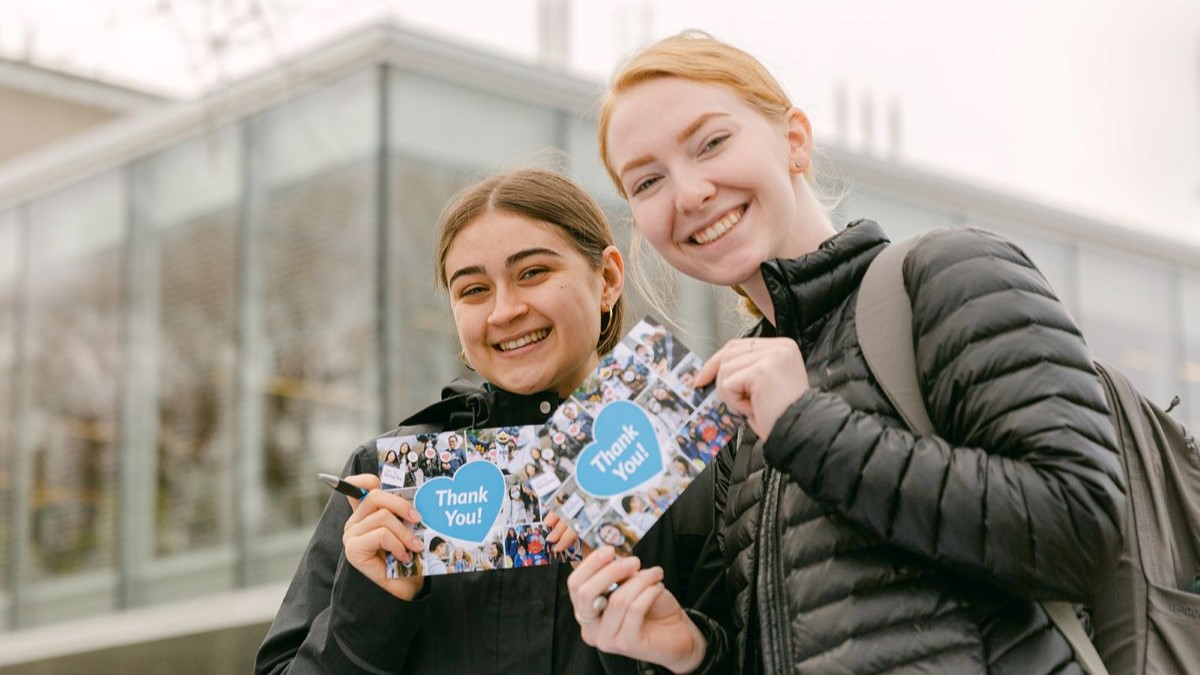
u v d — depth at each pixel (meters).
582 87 11.74
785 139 2.25
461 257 2.55
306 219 11.45
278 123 11.71
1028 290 1.99
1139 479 2.26
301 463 11.44
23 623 13.55
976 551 1.88
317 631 2.42
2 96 15.61
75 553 13.20
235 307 12.06
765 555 2.13
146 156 12.92
